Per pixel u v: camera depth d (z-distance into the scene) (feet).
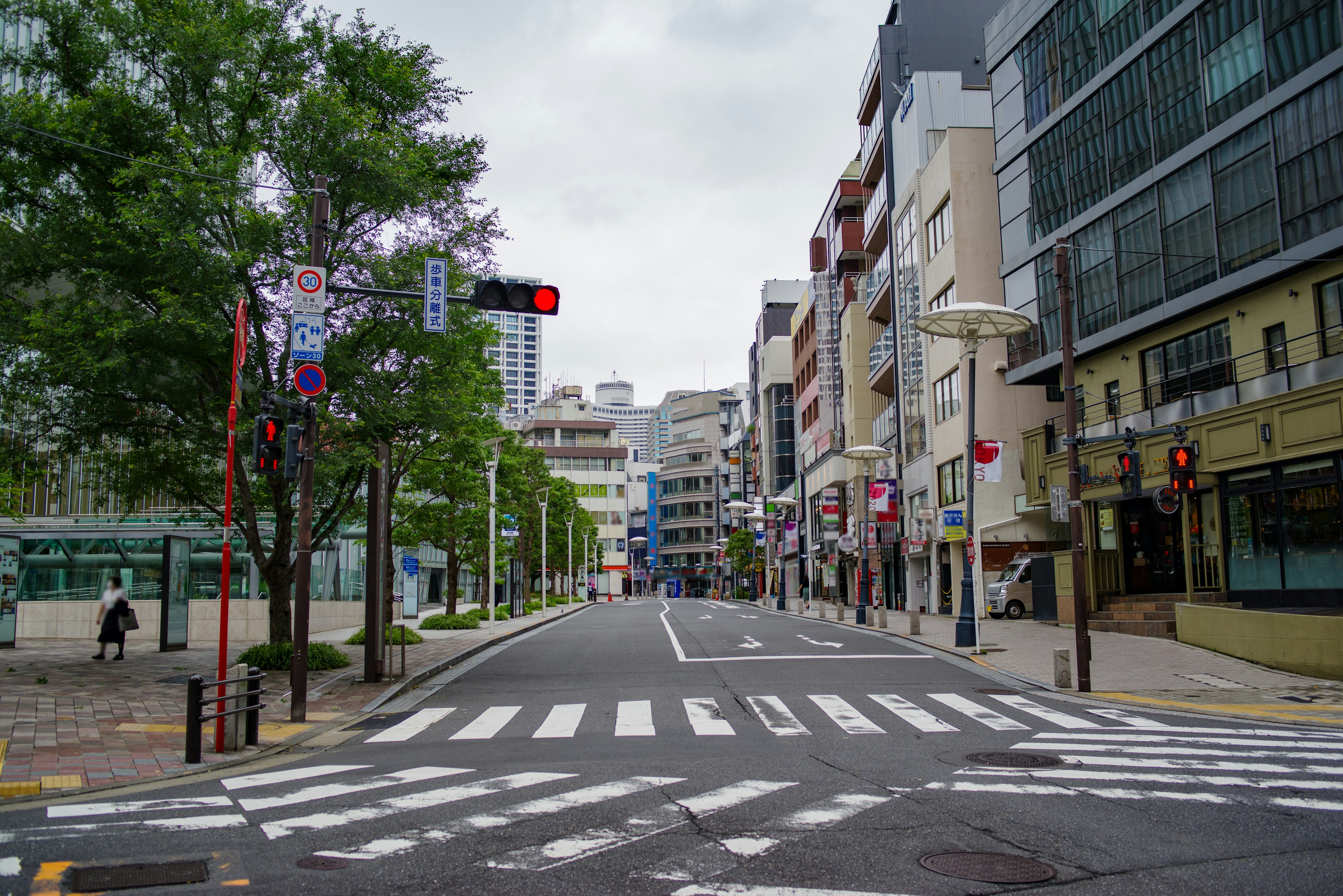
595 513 381.19
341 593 128.06
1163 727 38.11
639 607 208.85
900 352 145.18
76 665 65.51
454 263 61.11
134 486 62.64
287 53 60.29
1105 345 87.71
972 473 72.18
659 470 467.11
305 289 44.21
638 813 23.67
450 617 114.62
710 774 28.89
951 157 117.80
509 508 134.10
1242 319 73.36
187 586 83.25
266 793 26.94
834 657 66.90
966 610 71.51
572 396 444.96
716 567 418.92
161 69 59.72
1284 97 66.74
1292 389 67.21
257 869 19.01
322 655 62.85
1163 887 17.54
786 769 29.53
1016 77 104.58
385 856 19.94
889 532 153.17
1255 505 70.49
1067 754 31.96
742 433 367.86
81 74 58.90
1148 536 86.94
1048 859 19.38
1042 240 98.32
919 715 41.63
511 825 22.53
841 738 35.94
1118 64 85.40
